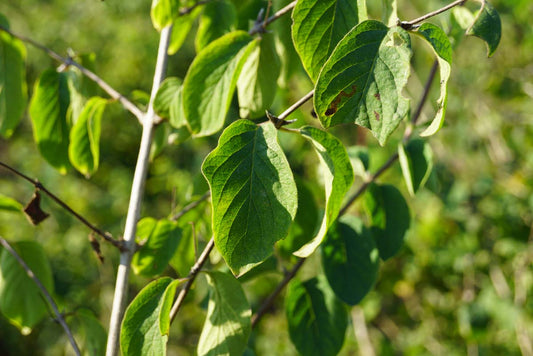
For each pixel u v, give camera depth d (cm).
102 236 51
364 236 54
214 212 41
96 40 271
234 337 48
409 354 142
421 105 56
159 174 236
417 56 142
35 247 57
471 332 122
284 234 42
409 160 54
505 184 134
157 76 55
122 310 51
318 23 43
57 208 230
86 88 59
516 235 131
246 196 42
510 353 130
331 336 54
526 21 143
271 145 42
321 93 40
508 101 154
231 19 57
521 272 126
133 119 253
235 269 42
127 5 268
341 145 43
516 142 144
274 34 55
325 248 54
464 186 131
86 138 57
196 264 47
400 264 142
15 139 255
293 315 54
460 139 146
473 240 134
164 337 46
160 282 47
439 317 145
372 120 40
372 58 40
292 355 146
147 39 261
